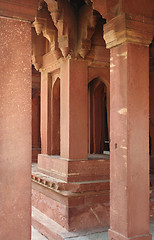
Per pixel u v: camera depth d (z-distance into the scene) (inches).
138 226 167.2
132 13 165.2
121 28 165.5
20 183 122.0
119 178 170.9
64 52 245.4
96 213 233.1
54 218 244.7
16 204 121.1
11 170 120.6
